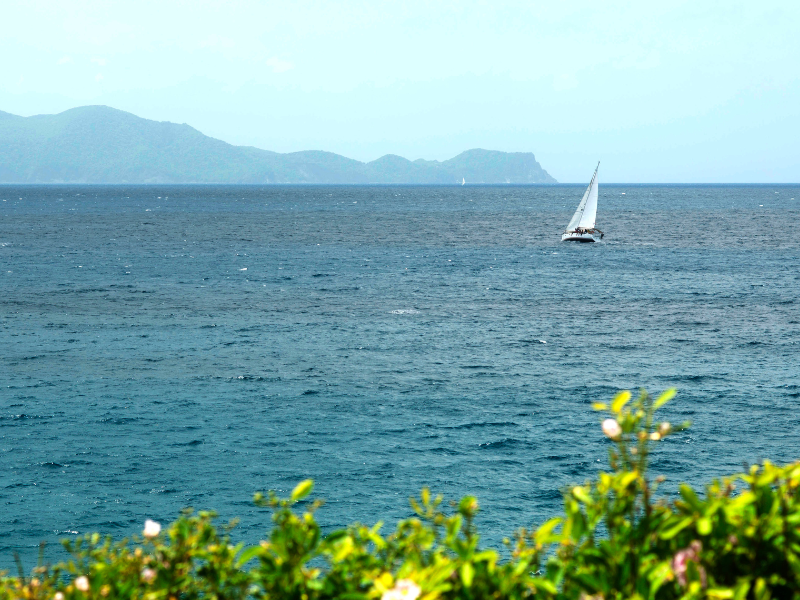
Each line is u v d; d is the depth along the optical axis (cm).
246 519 3909
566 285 12838
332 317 9806
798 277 13812
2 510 3975
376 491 4262
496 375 6850
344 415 5644
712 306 10700
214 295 11600
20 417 5503
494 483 4381
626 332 8856
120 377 6706
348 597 761
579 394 6231
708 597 711
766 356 7600
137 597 864
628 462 832
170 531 920
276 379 6681
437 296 11631
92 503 4084
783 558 738
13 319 9431
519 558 852
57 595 845
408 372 6962
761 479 779
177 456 4775
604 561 767
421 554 871
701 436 5138
